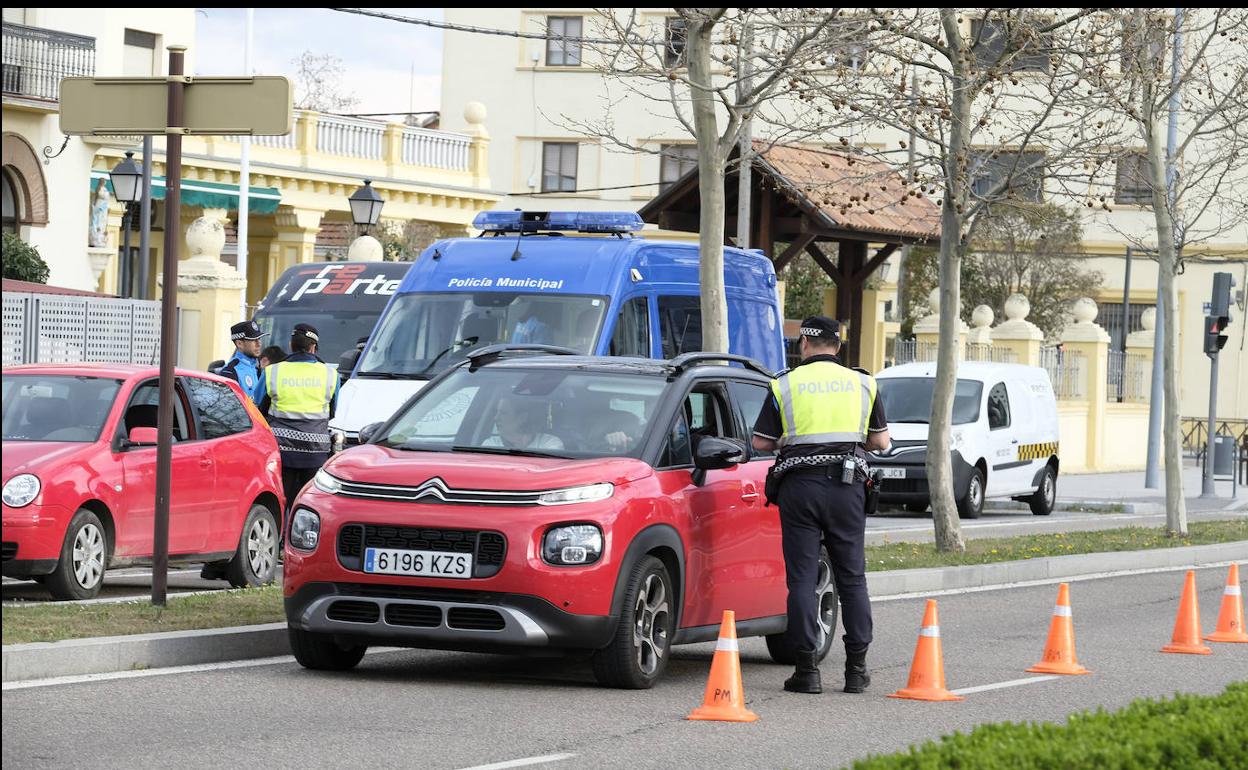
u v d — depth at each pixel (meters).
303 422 24.16
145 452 20.50
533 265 27.75
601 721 13.84
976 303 77.44
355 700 14.38
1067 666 17.70
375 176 68.12
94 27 56.22
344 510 14.99
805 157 49.81
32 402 20.56
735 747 12.95
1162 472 65.56
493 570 14.63
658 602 15.57
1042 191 30.91
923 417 41.50
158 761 11.62
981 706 15.36
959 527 30.20
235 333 25.88
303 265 38.03
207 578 23.38
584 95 88.81
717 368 17.55
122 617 17.09
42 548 18.80
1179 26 35.31
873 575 25.59
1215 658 19.16
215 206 61.88
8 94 51.12
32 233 53.28
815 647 16.00
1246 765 9.38
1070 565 29.75
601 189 82.56
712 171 26.88
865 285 66.12
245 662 16.31
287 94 17.72
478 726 13.38
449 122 90.44
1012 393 43.47
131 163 44.09
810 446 15.86
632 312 27.55
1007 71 29.41
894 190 53.34
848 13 28.80
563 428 16.14
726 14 29.94
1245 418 85.19
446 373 17.14
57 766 11.38
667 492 15.70
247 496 22.16
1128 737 9.58
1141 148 36.56
